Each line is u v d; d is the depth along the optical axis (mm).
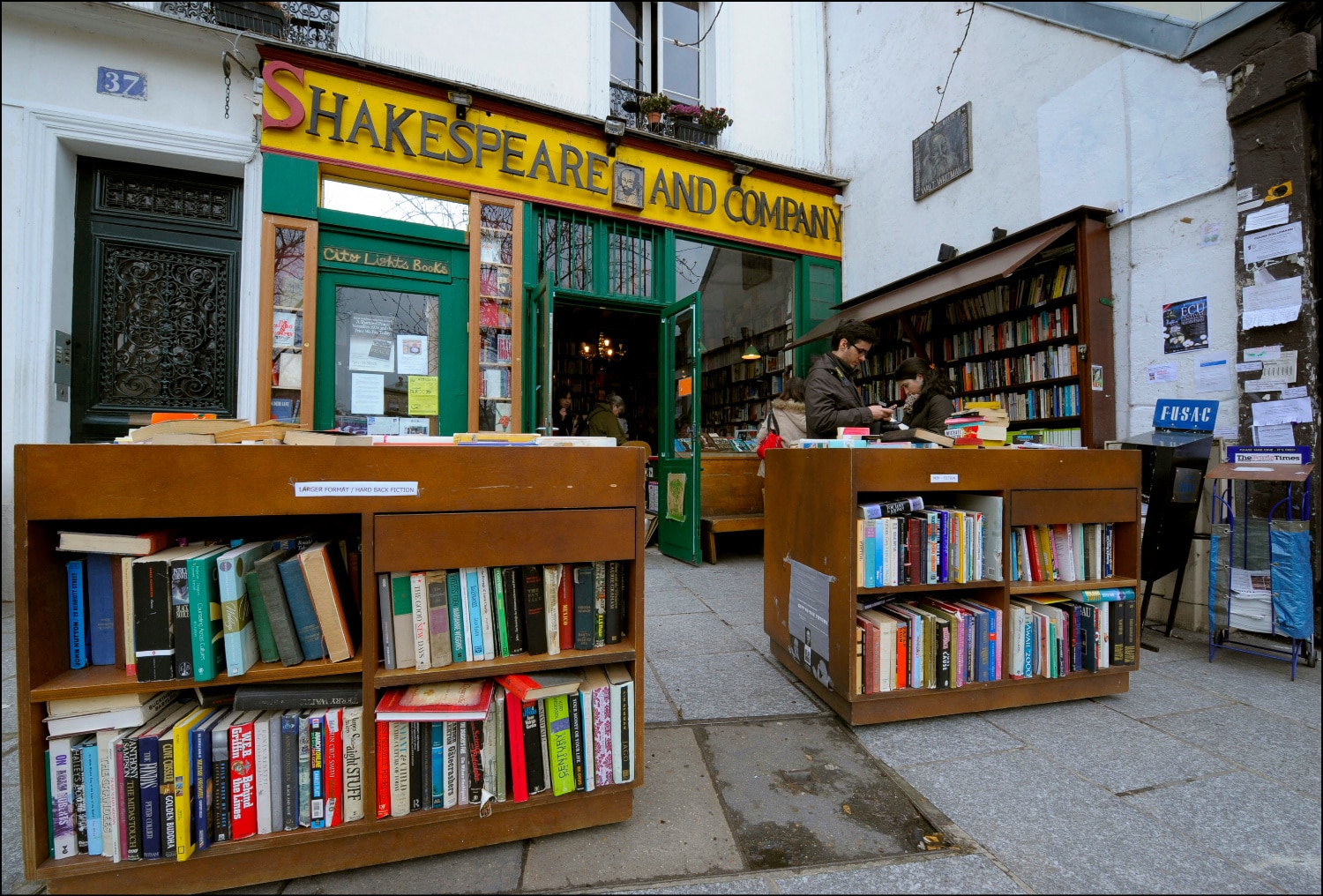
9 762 1896
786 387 4992
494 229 4832
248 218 4117
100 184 3975
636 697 1614
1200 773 1859
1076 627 2381
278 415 4219
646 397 9320
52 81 3730
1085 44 4004
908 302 4816
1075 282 4086
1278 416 2971
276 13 4266
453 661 1527
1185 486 3152
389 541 1434
